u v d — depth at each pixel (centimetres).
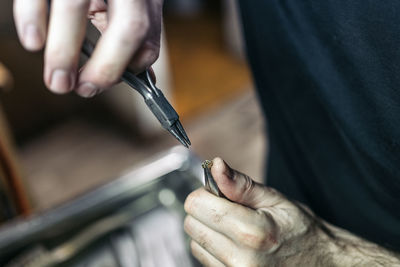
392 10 36
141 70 28
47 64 25
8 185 90
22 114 176
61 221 68
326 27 44
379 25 38
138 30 25
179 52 241
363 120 44
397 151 42
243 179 39
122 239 70
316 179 62
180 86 209
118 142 177
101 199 72
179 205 75
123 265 67
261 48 56
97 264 67
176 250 69
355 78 43
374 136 44
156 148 173
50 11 27
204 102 197
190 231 40
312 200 67
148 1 26
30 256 66
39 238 67
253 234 36
